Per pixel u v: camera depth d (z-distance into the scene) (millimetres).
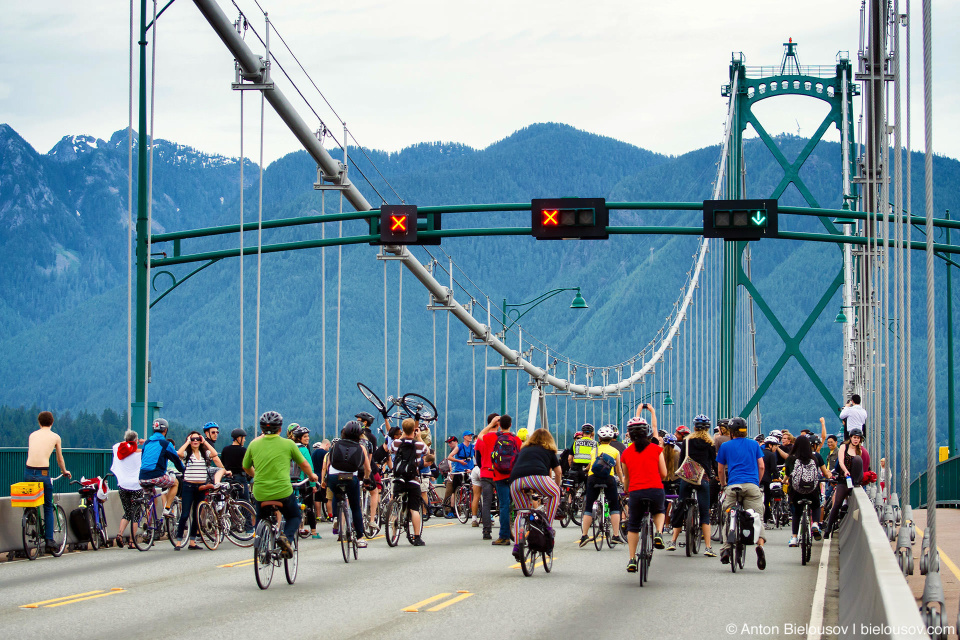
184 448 30906
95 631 16156
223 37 37094
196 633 15906
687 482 28609
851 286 96312
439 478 52750
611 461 30188
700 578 23453
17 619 17391
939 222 35562
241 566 25750
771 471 38500
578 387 107438
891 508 29125
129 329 38219
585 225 37344
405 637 15586
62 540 29219
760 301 112188
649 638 15672
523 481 23656
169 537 30797
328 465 27391
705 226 37781
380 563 26266
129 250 38938
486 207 38531
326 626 16562
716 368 117312
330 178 44812
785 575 24125
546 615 17797
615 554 28750
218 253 39312
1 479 30766
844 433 45062
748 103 114312
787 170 111500
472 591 20922
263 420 21906
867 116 52406
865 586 14508
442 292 69562
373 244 39312
